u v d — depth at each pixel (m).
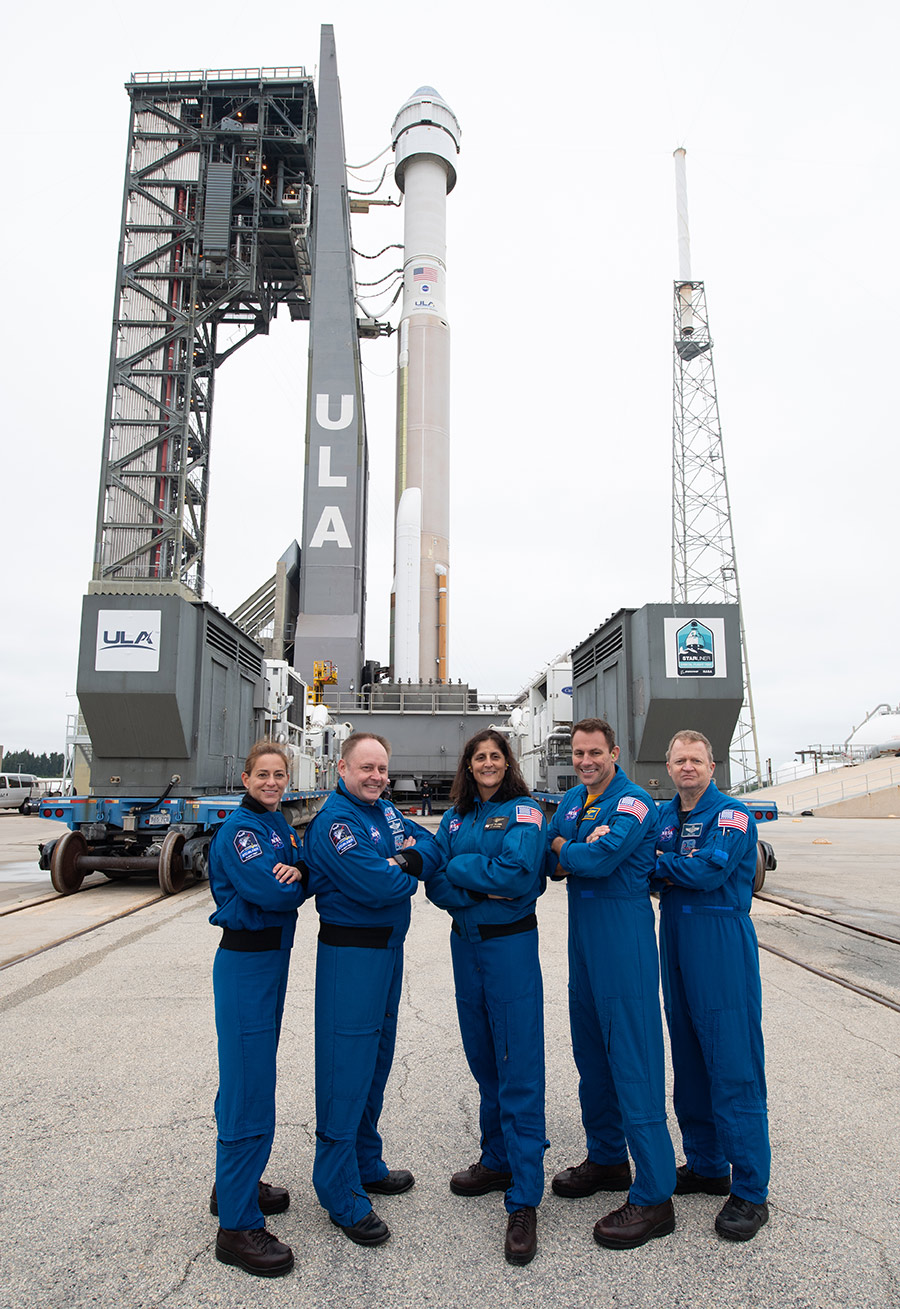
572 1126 3.97
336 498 45.31
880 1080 4.48
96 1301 2.62
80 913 9.66
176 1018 5.59
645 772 11.91
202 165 45.84
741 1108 3.12
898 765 44.91
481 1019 3.34
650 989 3.21
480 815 3.49
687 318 49.88
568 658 17.08
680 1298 2.64
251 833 3.13
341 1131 3.03
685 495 48.31
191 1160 3.57
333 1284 2.72
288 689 17.61
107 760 11.70
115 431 44.00
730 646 11.65
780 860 16.39
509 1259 2.85
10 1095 4.28
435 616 45.56
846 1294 2.65
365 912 3.17
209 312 45.06
